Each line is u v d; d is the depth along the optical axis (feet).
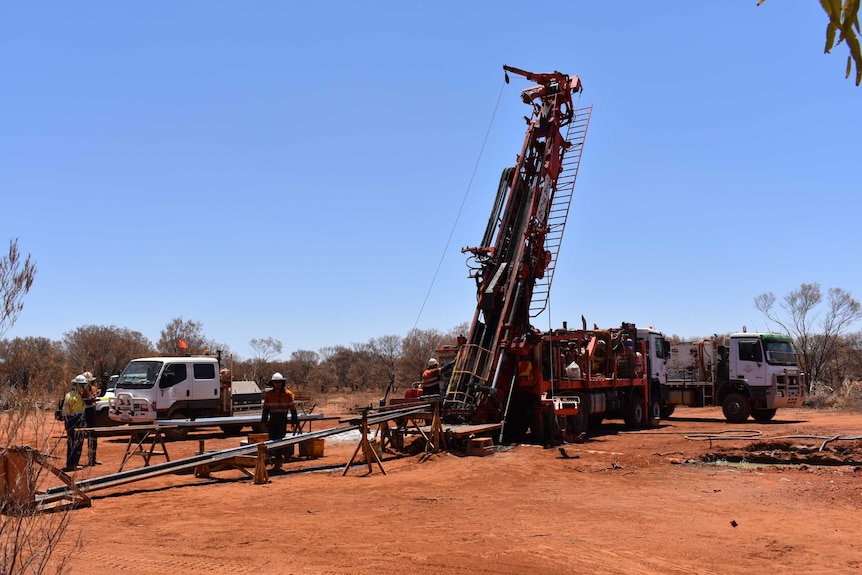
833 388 158.71
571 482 45.09
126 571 23.72
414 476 47.09
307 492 40.98
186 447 67.72
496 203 69.92
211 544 27.99
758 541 29.19
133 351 174.19
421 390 68.85
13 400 20.10
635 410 83.25
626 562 25.76
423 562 25.46
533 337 65.72
